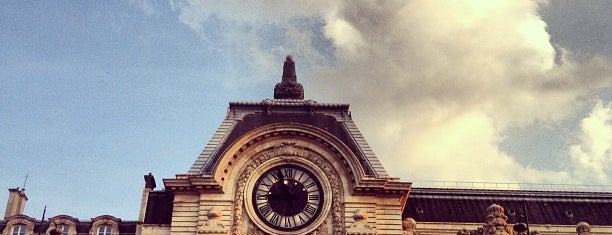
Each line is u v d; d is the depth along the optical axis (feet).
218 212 168.14
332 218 170.81
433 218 213.25
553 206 223.10
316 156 177.37
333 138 176.86
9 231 179.22
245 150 177.06
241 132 185.57
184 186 171.42
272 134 178.09
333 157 176.96
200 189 171.12
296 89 203.41
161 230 174.50
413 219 195.42
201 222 167.73
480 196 223.71
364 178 172.35
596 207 223.92
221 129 187.32
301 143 178.19
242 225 168.76
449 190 223.30
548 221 216.74
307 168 176.65
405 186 173.78
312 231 168.96
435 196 221.05
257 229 168.96
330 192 173.17
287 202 172.86
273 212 171.32
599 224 216.54
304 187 174.91
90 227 180.04
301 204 172.86
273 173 176.24
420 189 222.89
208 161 178.81
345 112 192.95
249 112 191.31
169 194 182.70
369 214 170.60
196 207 170.81
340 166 176.04
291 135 179.01
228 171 174.50
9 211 197.36
